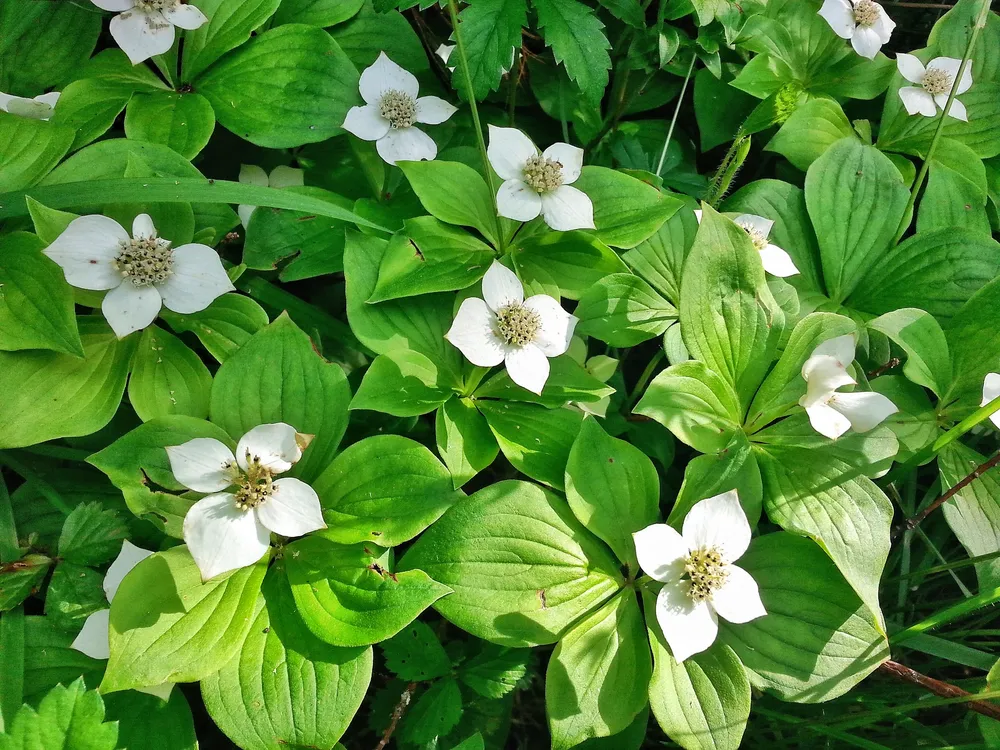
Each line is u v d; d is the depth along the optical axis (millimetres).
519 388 202
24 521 189
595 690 174
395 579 169
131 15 212
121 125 240
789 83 277
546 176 211
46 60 227
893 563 236
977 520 210
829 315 200
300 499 172
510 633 174
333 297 241
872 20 268
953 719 223
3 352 183
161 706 169
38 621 175
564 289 218
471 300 195
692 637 172
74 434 182
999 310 215
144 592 163
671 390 194
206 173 246
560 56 230
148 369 191
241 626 170
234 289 214
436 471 179
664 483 240
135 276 185
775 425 202
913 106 269
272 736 164
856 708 215
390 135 229
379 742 191
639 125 282
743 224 238
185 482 168
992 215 277
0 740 146
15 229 203
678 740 172
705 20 240
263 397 186
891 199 251
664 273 233
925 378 211
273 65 229
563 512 185
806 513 189
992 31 285
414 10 273
